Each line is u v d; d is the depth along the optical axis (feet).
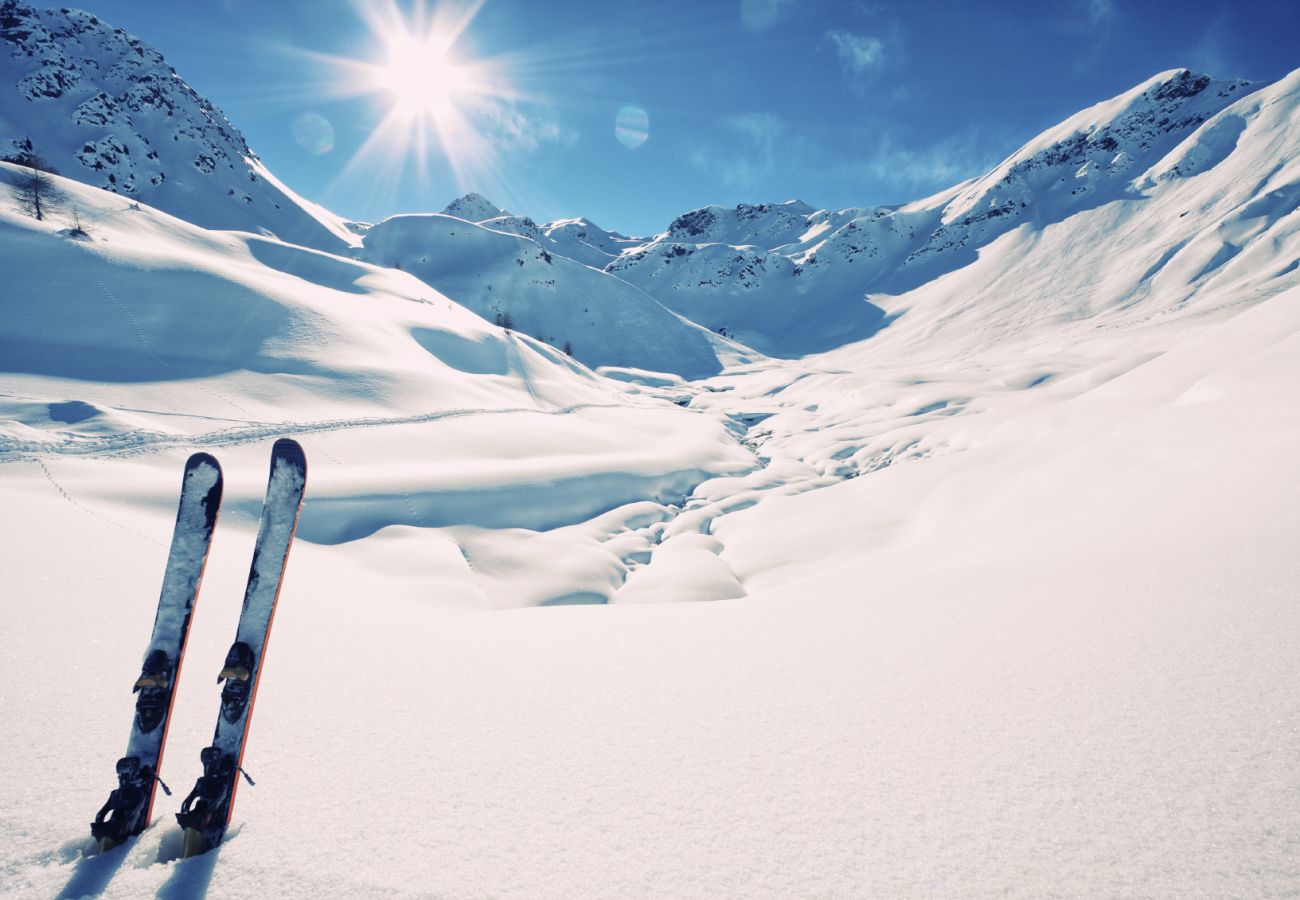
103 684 11.75
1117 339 268.82
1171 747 7.80
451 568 60.75
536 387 190.29
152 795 7.63
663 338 509.76
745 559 73.61
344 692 11.88
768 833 6.88
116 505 51.62
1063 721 8.82
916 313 590.14
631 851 6.65
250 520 58.85
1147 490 29.68
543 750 9.14
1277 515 17.71
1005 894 5.74
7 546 22.35
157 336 119.03
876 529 70.28
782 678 11.72
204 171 539.70
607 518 89.97
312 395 116.88
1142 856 6.07
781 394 286.25
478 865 6.49
